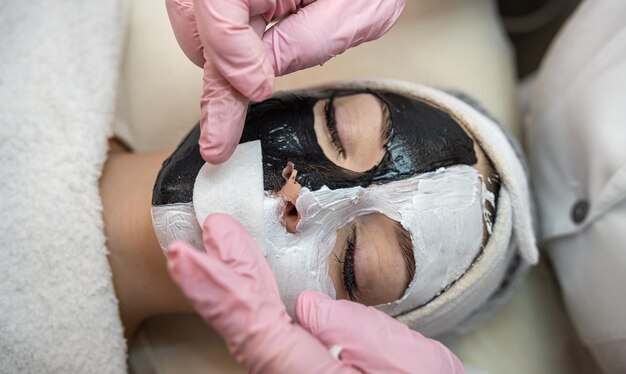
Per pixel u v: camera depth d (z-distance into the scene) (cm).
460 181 89
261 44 74
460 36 130
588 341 109
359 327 79
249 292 68
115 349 94
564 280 112
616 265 99
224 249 70
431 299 94
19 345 87
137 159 100
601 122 103
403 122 91
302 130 84
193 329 111
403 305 92
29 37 100
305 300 78
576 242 109
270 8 80
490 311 114
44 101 96
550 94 119
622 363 103
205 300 64
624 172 95
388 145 87
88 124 98
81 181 93
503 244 95
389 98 96
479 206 92
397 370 78
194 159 80
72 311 90
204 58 82
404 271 87
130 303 100
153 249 92
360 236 85
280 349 68
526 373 117
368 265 85
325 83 104
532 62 158
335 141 87
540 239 119
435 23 129
